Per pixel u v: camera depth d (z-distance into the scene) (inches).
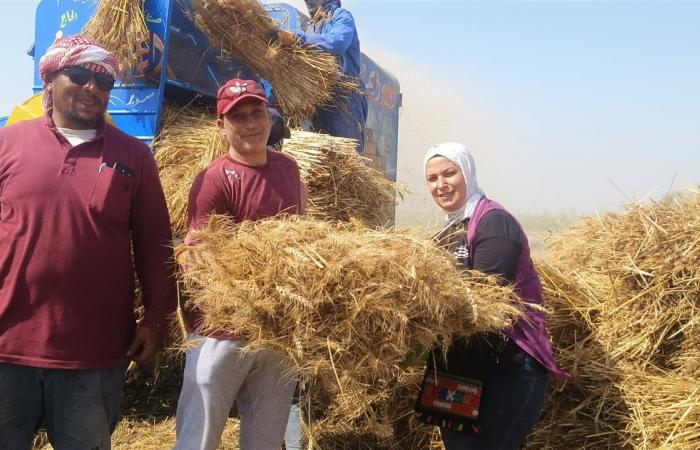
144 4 163.3
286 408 113.0
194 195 110.7
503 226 113.3
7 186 99.4
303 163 168.7
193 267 100.2
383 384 154.0
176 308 115.0
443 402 117.8
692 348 143.0
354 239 102.2
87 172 101.7
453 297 97.7
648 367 146.5
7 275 98.9
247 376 112.4
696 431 130.3
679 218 147.5
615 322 150.6
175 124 178.1
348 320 93.4
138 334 110.7
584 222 193.2
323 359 93.2
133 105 167.9
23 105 159.6
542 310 108.3
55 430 104.0
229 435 158.6
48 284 99.1
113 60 105.2
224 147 159.8
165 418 169.8
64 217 99.7
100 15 158.9
